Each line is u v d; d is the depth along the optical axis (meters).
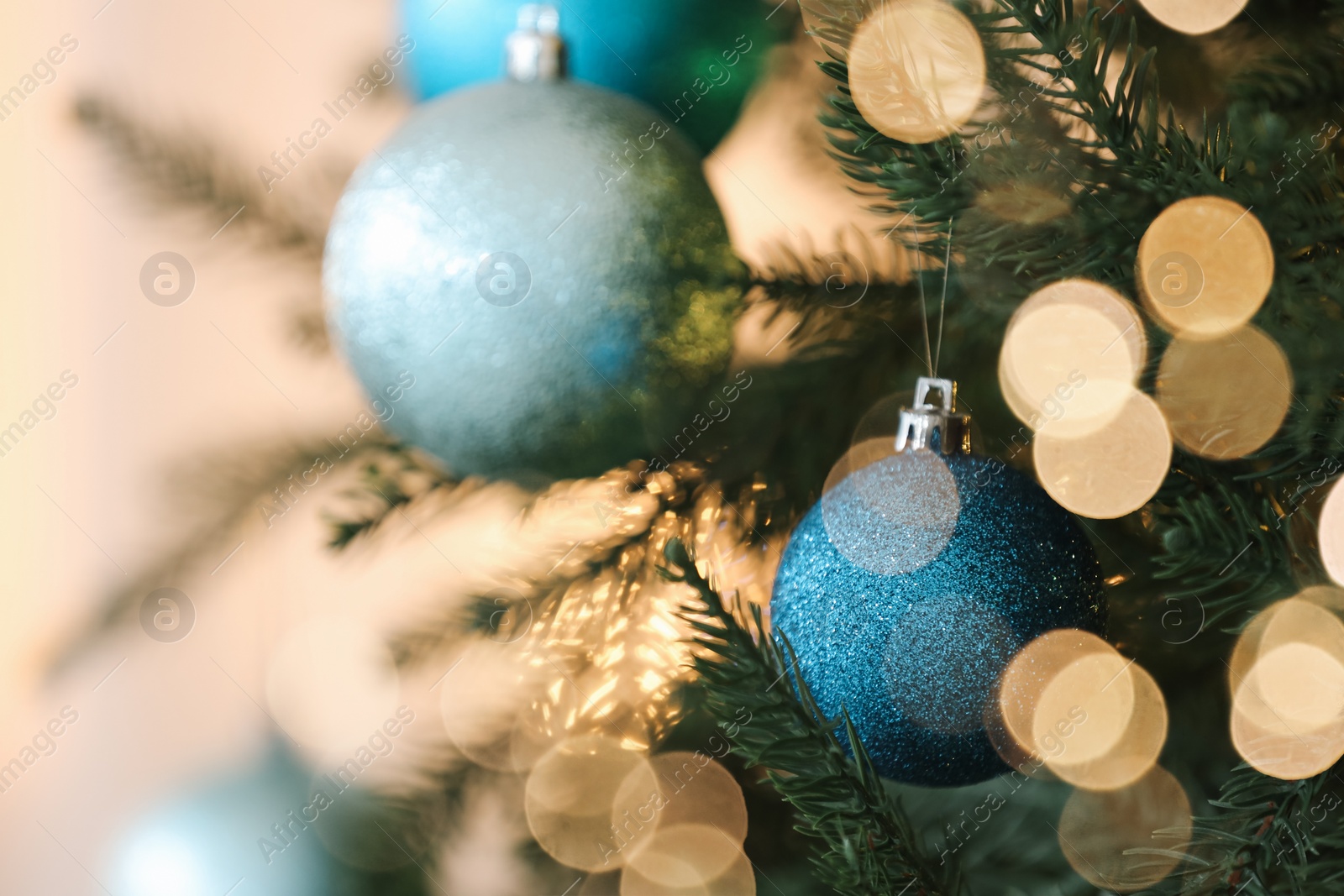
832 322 0.61
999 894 0.60
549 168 0.55
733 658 0.53
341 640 0.92
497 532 0.71
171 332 1.03
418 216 0.55
